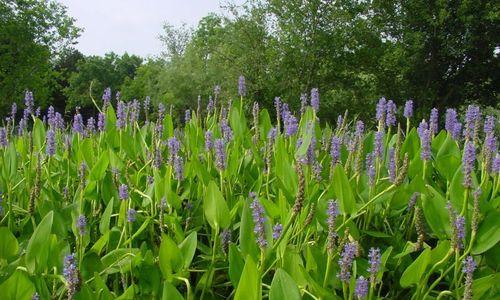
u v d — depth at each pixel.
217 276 2.34
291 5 23.50
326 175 2.88
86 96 52.59
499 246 2.16
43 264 1.96
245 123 3.44
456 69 25.12
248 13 24.72
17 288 1.68
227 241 2.29
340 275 1.82
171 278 2.03
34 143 3.58
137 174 2.90
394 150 2.75
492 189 2.74
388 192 2.36
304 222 2.12
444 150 2.95
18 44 24.64
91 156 3.00
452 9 23.50
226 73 25.09
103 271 2.05
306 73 24.28
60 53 27.44
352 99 24.55
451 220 1.99
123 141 3.27
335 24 23.73
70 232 2.53
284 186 2.45
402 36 24.62
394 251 2.36
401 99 24.97
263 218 1.92
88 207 2.73
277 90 23.86
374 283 1.84
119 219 2.37
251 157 3.26
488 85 25.53
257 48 24.48
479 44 24.05
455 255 2.11
